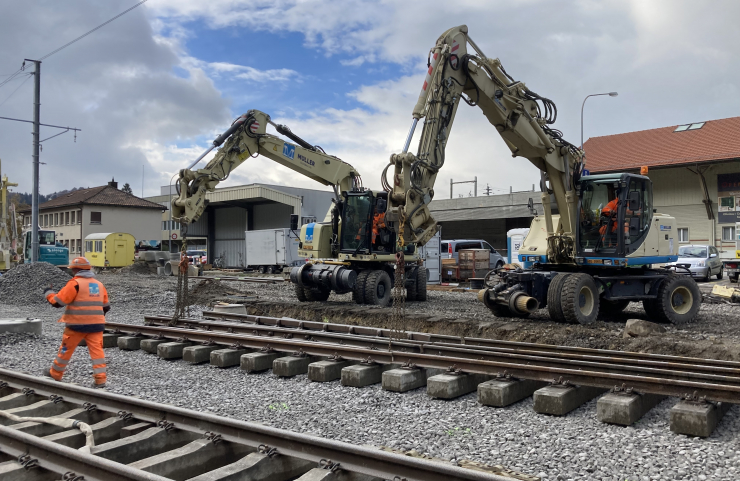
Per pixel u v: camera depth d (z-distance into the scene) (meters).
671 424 5.08
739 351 8.05
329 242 16.80
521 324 10.87
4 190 29.77
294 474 4.09
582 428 5.26
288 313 14.45
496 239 45.72
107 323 10.64
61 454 3.90
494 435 5.13
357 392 6.75
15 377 6.67
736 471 4.20
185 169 14.84
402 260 9.61
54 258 33.69
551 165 12.31
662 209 35.34
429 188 11.70
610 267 12.45
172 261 34.19
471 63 11.68
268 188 46.09
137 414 5.17
